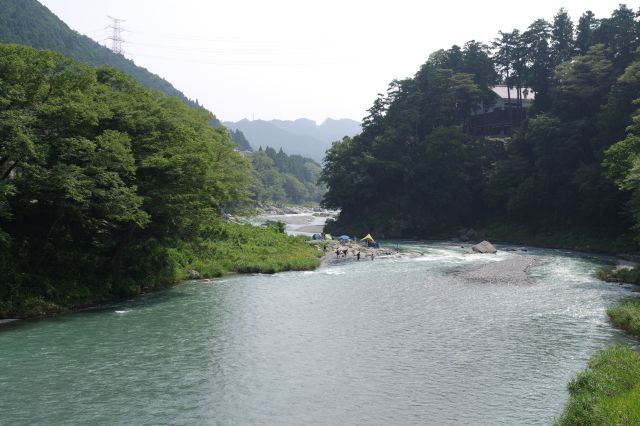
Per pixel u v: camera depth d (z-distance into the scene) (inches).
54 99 1206.9
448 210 3631.9
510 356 876.6
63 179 1133.7
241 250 2112.5
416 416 644.7
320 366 836.6
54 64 1274.6
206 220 1807.3
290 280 1696.6
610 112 2503.7
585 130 2790.4
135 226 1421.0
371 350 919.7
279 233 2802.7
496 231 3262.8
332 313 1211.2
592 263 2058.3
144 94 1633.9
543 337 990.4
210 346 950.4
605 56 2891.2
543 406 667.4
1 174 1199.6
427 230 3624.5
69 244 1376.7
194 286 1584.6
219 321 1138.7
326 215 7381.9
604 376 670.5
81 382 765.3
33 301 1183.6
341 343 965.8
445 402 687.1
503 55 3949.3
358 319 1150.3
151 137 1455.5
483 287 1525.6
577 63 2918.3
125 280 1445.6
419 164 3627.0
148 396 713.6
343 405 681.0
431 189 3555.6
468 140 3646.7
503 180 3154.5
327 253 2504.9
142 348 937.5
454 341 970.7
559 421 585.9
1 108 1112.2
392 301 1341.0
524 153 3230.8
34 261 1263.5
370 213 3853.3
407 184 3742.6
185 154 1472.7
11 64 1140.5
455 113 4013.3
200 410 667.4
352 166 3890.3
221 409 670.5
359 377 784.9
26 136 1082.1
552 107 3073.3
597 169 2508.6
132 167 1304.1
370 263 2142.0
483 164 3548.2
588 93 2815.0
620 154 1765.5
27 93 1196.5
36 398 705.0
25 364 844.0
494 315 1173.7
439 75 3745.1
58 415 650.8
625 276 1611.7
